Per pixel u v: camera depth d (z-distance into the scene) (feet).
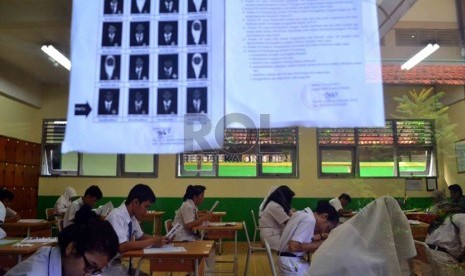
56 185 18.84
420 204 6.81
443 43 3.90
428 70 4.04
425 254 6.07
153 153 2.98
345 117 2.86
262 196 20.57
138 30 3.07
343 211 7.50
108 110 3.01
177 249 8.53
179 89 3.00
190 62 3.02
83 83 3.04
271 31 2.97
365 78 2.88
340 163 8.46
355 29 2.91
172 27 3.05
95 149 2.98
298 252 7.96
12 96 10.61
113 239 3.96
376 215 4.30
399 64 3.65
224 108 2.96
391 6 3.19
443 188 6.57
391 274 3.95
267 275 13.19
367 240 4.14
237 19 3.01
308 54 2.92
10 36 7.91
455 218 6.83
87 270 3.91
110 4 3.10
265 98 2.93
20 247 8.76
